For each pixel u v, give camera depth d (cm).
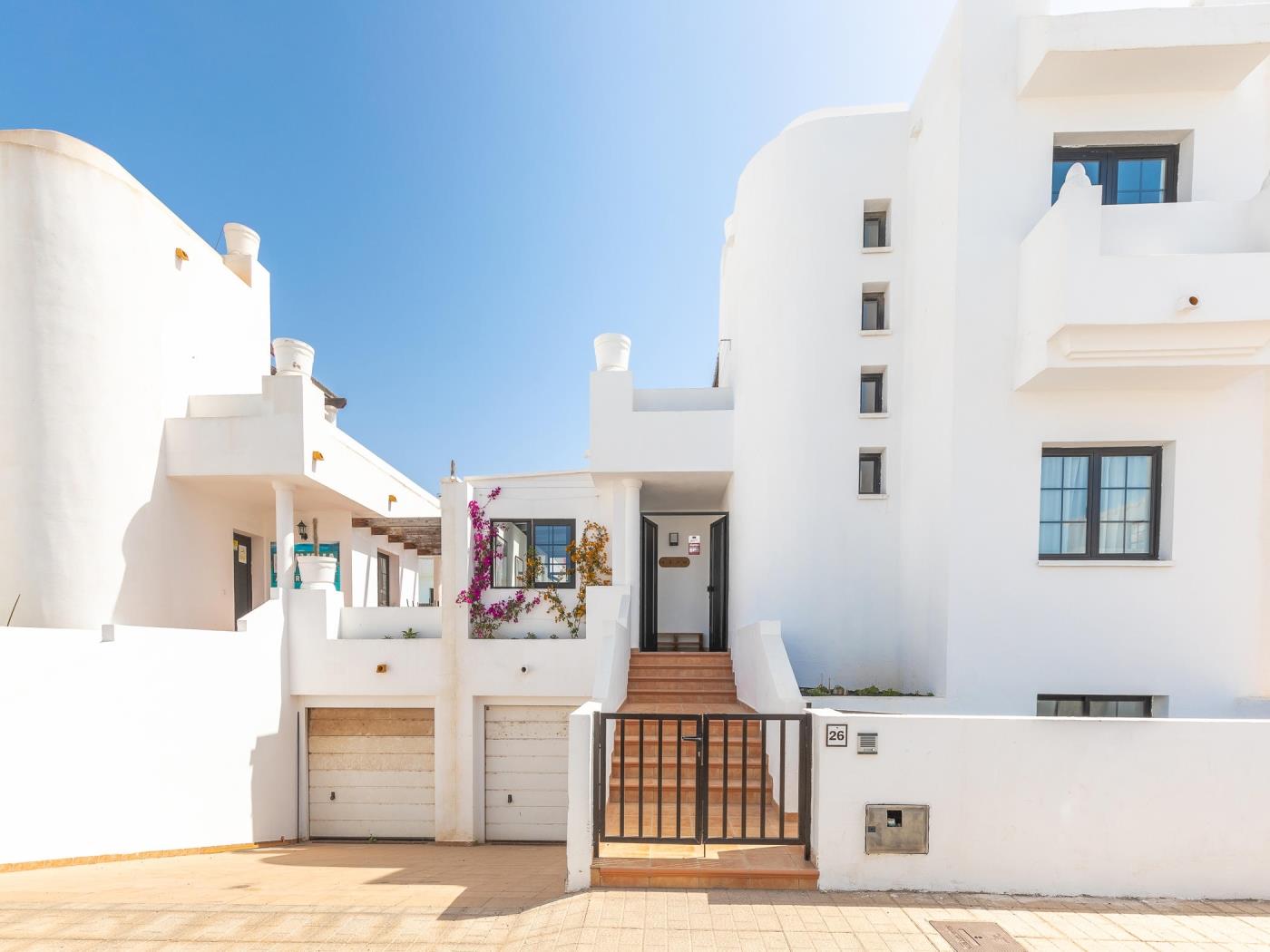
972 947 368
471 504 1026
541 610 1006
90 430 844
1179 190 727
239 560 1204
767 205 990
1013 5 729
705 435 1041
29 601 798
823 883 450
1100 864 446
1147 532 741
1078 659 720
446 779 956
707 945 370
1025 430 730
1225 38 639
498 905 464
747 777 678
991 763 453
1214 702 705
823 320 930
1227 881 441
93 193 859
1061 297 632
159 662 739
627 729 754
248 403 1027
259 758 897
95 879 575
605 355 1060
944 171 777
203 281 1080
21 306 809
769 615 941
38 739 608
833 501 916
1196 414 716
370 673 971
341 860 746
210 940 391
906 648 875
